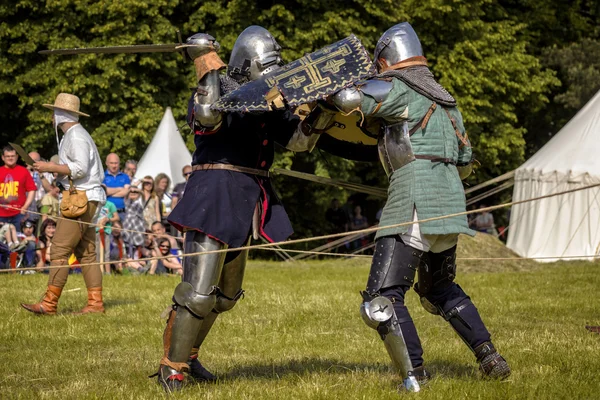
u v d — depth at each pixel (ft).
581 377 18.65
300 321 28.89
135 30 73.72
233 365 21.25
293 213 86.17
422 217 17.06
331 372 19.97
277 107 16.79
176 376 17.48
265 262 65.26
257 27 18.13
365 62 17.19
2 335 25.35
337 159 78.43
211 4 75.92
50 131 75.97
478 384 17.38
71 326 26.86
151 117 73.77
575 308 32.81
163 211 51.57
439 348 23.26
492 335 25.70
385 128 17.61
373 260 17.51
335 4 76.43
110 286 40.04
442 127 17.58
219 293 18.42
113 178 49.57
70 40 73.56
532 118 100.89
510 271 56.44
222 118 17.42
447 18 81.56
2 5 73.97
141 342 24.59
